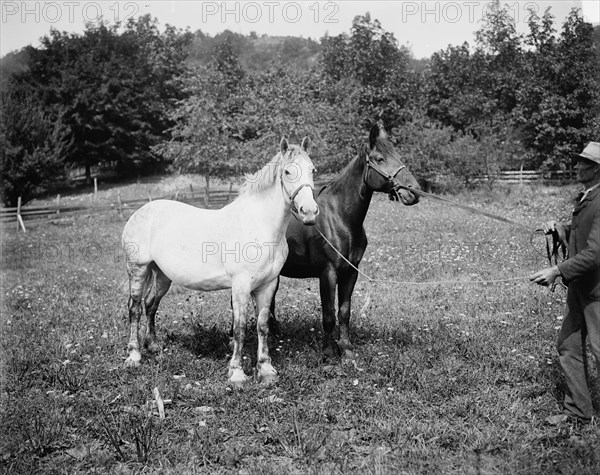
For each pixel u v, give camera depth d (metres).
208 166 24.44
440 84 34.41
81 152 38.31
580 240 4.21
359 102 29.86
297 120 22.61
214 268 5.47
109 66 38.16
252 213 5.32
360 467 3.77
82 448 4.07
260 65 62.66
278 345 6.35
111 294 9.30
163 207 6.04
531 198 22.22
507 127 27.06
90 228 19.89
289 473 3.71
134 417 4.49
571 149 25.83
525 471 3.65
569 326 4.32
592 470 3.60
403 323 6.92
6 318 7.75
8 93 30.11
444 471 3.69
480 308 7.59
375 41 30.66
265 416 4.48
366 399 4.83
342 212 5.68
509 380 5.15
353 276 5.95
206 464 3.90
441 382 5.06
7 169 26.98
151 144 39.75
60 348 6.32
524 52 26.17
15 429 4.36
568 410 4.37
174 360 5.88
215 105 24.56
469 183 26.69
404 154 27.34
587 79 24.47
